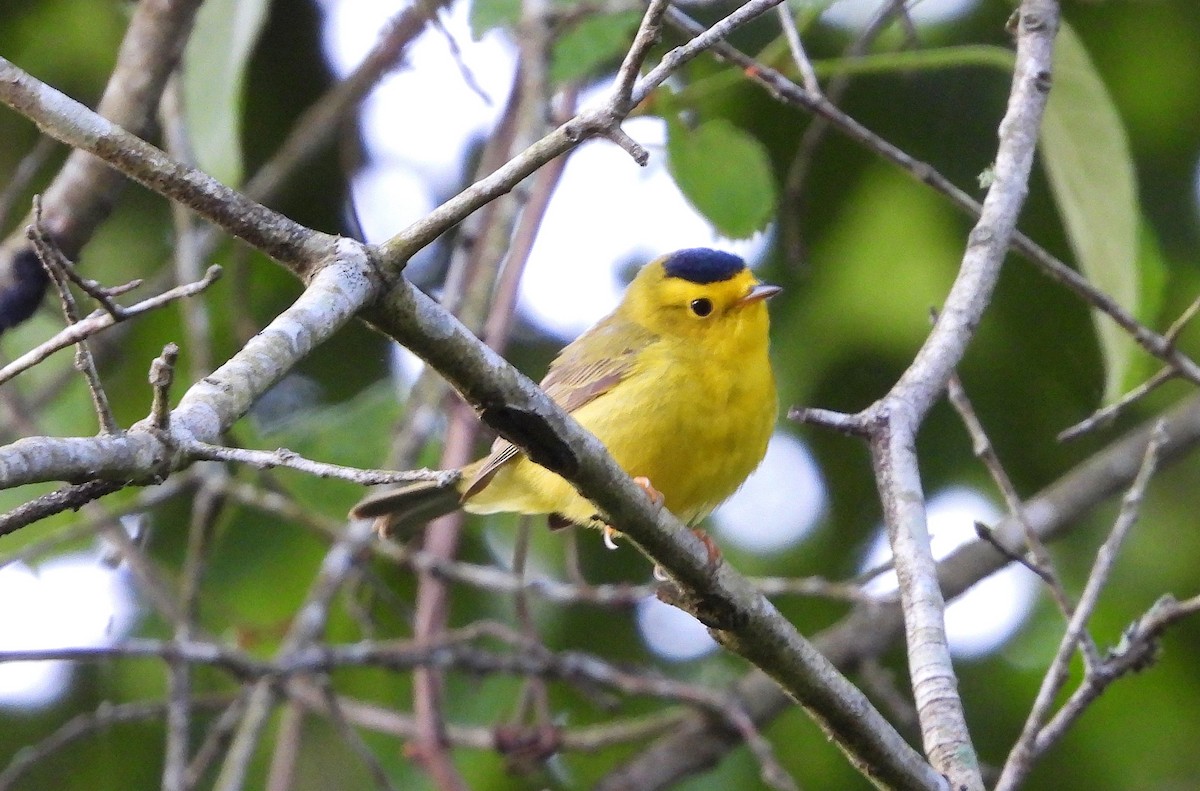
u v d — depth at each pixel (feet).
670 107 34.17
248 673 33.83
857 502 43.68
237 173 33.63
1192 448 42.65
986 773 39.63
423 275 45.70
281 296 43.19
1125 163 32.55
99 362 39.24
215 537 39.11
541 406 19.95
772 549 43.83
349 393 44.34
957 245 41.16
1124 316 28.94
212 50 33.81
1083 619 24.35
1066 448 43.52
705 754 41.47
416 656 35.37
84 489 15.20
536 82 36.78
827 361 41.39
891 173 41.96
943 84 42.11
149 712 35.14
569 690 45.42
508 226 38.04
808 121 42.70
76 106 17.81
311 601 36.37
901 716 40.19
